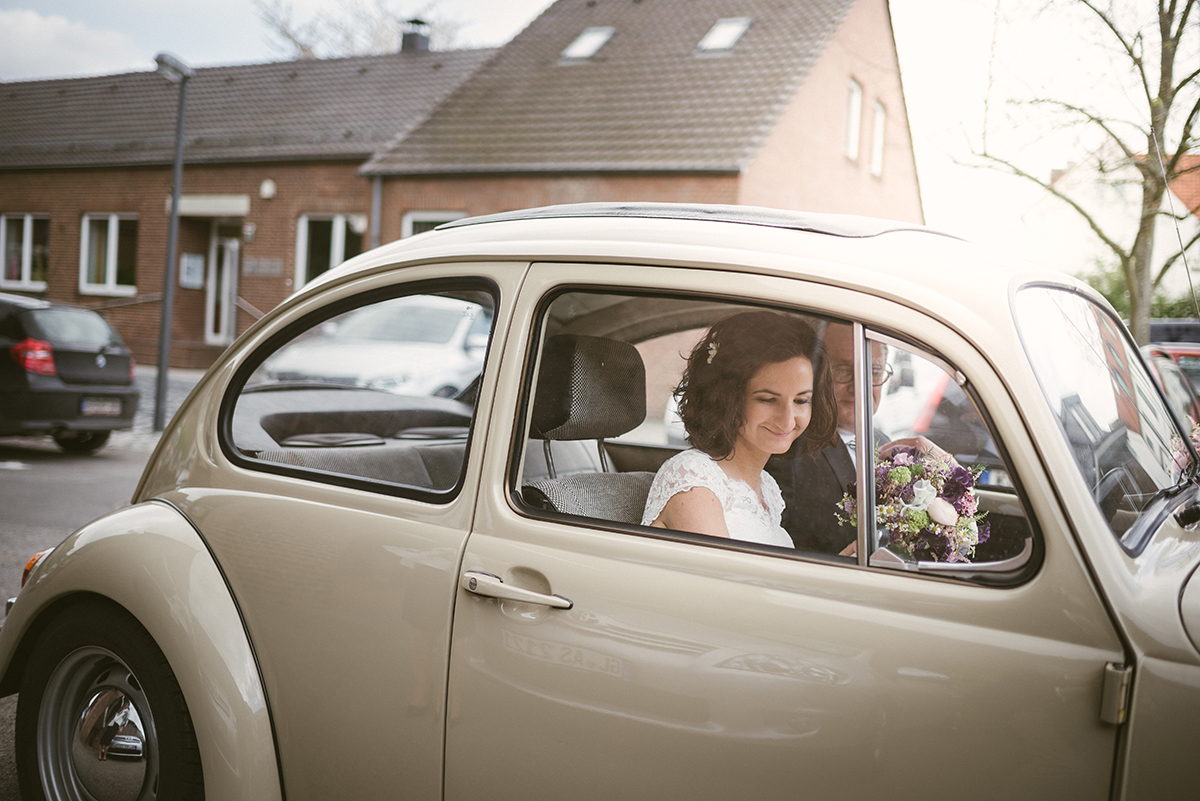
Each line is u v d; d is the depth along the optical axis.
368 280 2.12
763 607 1.57
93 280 21.36
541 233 1.97
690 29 17.30
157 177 20.19
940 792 1.42
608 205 2.13
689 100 15.20
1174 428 2.14
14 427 9.06
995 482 1.60
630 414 2.06
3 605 4.62
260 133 19.83
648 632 1.62
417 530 1.88
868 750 1.46
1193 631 1.38
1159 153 3.33
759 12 16.80
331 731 1.90
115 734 2.17
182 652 1.98
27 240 22.06
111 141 21.31
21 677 2.42
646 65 16.59
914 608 1.50
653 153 14.08
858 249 1.71
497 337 1.91
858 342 1.62
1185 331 3.77
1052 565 1.43
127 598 2.08
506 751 1.71
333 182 18.16
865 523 1.58
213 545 2.10
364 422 2.95
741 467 1.88
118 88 23.52
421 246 2.12
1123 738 1.35
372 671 1.85
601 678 1.64
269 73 22.19
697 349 1.93
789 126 14.46
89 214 21.22
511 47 18.48
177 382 16.88
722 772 1.54
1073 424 1.58
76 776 2.23
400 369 5.88
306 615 1.94
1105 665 1.37
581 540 1.74
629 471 2.11
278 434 2.52
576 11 18.98
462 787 1.76
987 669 1.42
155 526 2.16
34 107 23.62
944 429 1.60
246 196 19.06
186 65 11.74
